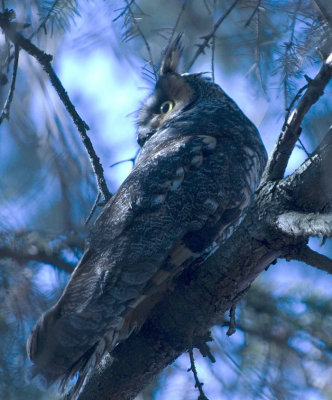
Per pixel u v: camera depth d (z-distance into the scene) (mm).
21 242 7949
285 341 9469
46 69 7418
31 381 5738
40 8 7781
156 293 7379
